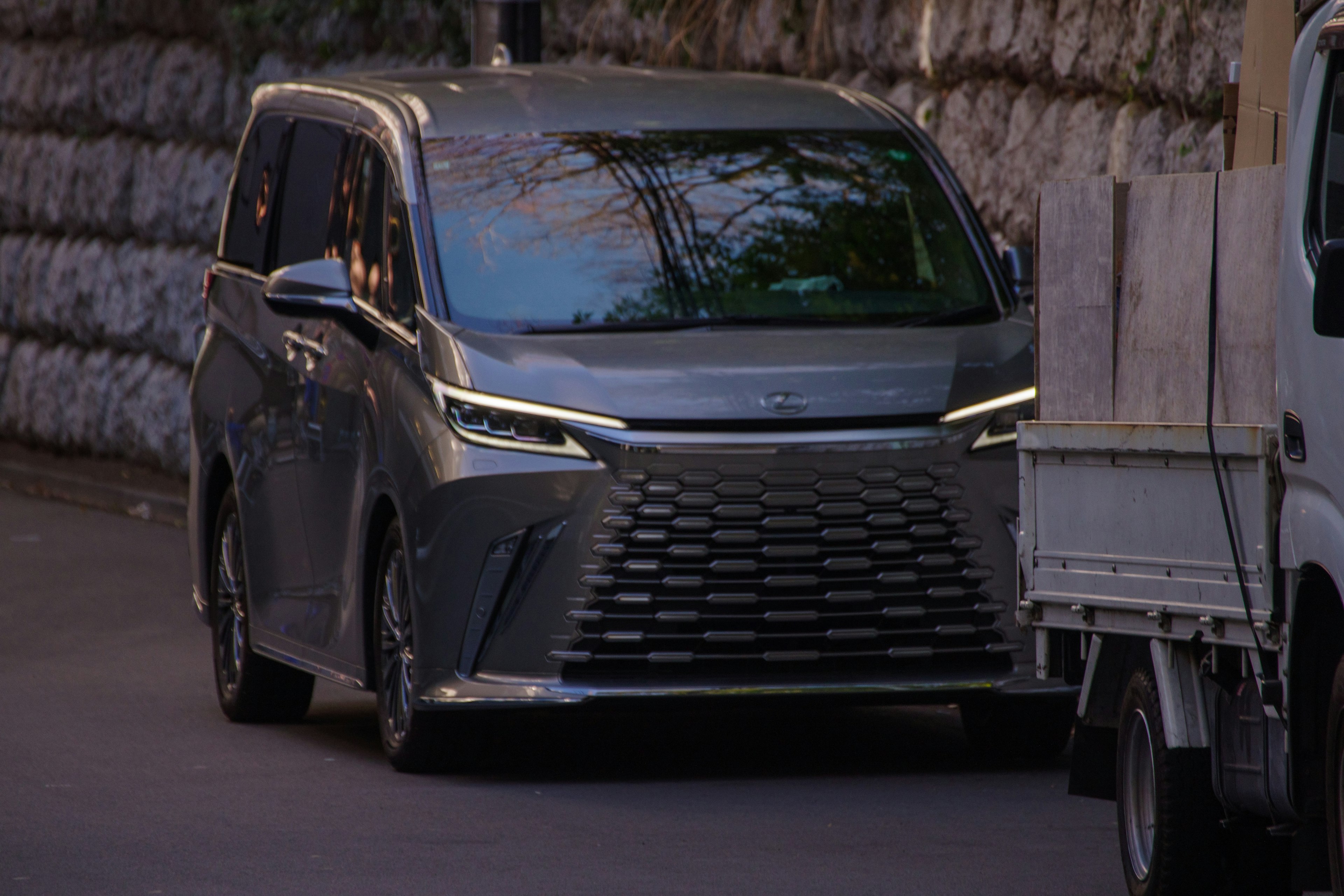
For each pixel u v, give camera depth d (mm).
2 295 51219
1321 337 12359
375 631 19938
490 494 18406
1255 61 15602
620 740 21578
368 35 40562
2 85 51969
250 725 22844
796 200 21047
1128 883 14539
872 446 18469
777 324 19953
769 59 32594
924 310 20438
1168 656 13906
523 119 21578
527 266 20062
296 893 15188
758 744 21281
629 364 18750
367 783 19266
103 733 22078
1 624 29750
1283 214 13125
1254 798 13359
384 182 21156
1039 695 18656
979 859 16000
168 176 45156
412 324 19797
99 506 44156
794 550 18344
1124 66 26391
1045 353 14930
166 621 29953
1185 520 13570
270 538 22172
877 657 18594
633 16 34438
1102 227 14469
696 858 16109
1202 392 13727
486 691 18359
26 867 16047
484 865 15945
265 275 23359
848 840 16672
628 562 18281
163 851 16547
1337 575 11922
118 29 48094
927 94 29969
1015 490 18781
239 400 23094
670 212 20688
